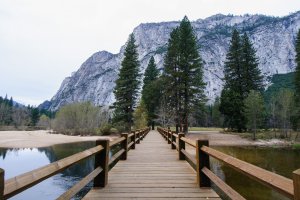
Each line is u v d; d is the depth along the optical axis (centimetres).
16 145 3028
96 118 5859
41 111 12925
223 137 3272
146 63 16712
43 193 1148
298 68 3559
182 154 791
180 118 3519
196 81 3438
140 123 4475
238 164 223
